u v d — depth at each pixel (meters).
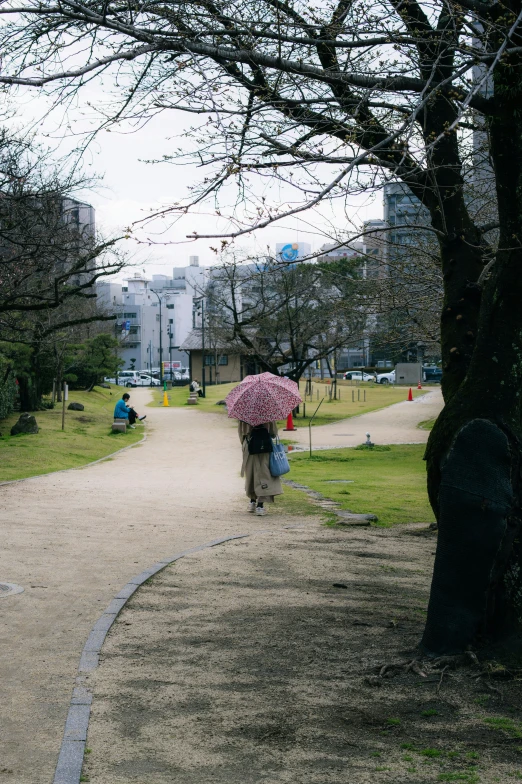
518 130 5.73
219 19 6.29
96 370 56.00
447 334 6.88
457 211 7.06
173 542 10.70
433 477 6.27
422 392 67.69
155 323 118.44
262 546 10.52
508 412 5.94
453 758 4.25
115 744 4.39
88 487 16.70
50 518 12.36
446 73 6.87
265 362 38.91
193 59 5.91
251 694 5.18
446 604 5.84
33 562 9.13
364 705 5.01
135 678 5.45
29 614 7.00
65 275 16.81
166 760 4.19
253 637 6.45
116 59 5.89
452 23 6.22
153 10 6.24
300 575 8.81
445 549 5.89
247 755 4.27
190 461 24.03
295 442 31.75
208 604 7.49
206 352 74.25
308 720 4.75
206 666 5.73
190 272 123.06
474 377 6.09
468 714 4.87
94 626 6.64
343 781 3.96
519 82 5.68
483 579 5.78
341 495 16.48
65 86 6.46
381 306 11.87
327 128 6.54
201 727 4.64
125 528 11.70
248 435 13.63
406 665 5.62
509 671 5.49
